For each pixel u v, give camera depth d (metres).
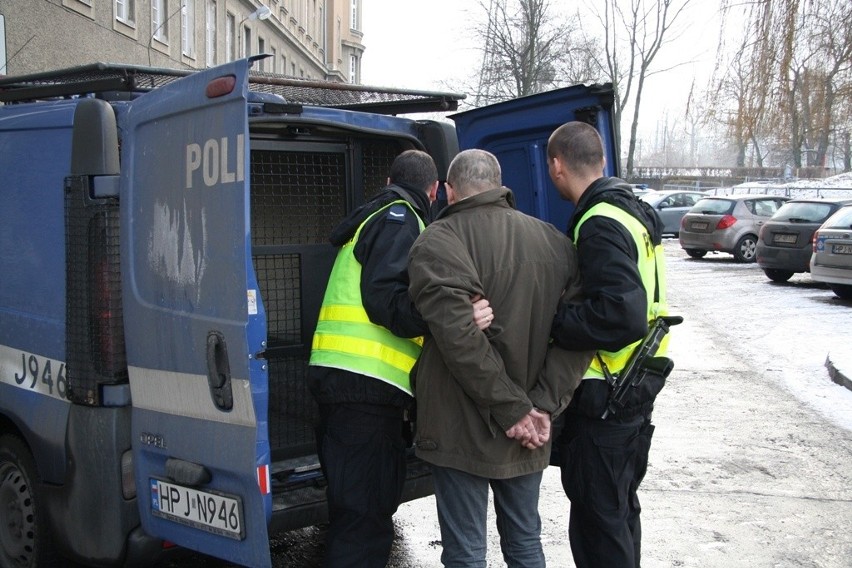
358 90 4.45
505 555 3.28
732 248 20.39
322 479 3.74
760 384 8.59
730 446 6.52
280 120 3.81
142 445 3.32
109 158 3.38
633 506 3.47
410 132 4.44
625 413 3.23
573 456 3.29
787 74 12.83
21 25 15.40
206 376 3.04
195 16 26.23
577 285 3.14
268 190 4.18
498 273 3.02
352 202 4.34
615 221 3.08
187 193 3.09
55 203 3.62
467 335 2.88
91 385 3.36
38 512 3.69
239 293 2.92
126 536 3.37
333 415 3.32
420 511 5.20
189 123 3.07
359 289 3.30
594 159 3.36
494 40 28.17
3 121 4.07
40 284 3.70
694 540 4.72
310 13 46.47
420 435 3.17
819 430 6.97
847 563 4.44
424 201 3.53
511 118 4.65
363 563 3.24
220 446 3.03
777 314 12.70
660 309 3.36
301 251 4.22
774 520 5.03
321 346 3.34
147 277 3.27
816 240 13.83
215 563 4.34
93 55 18.89
